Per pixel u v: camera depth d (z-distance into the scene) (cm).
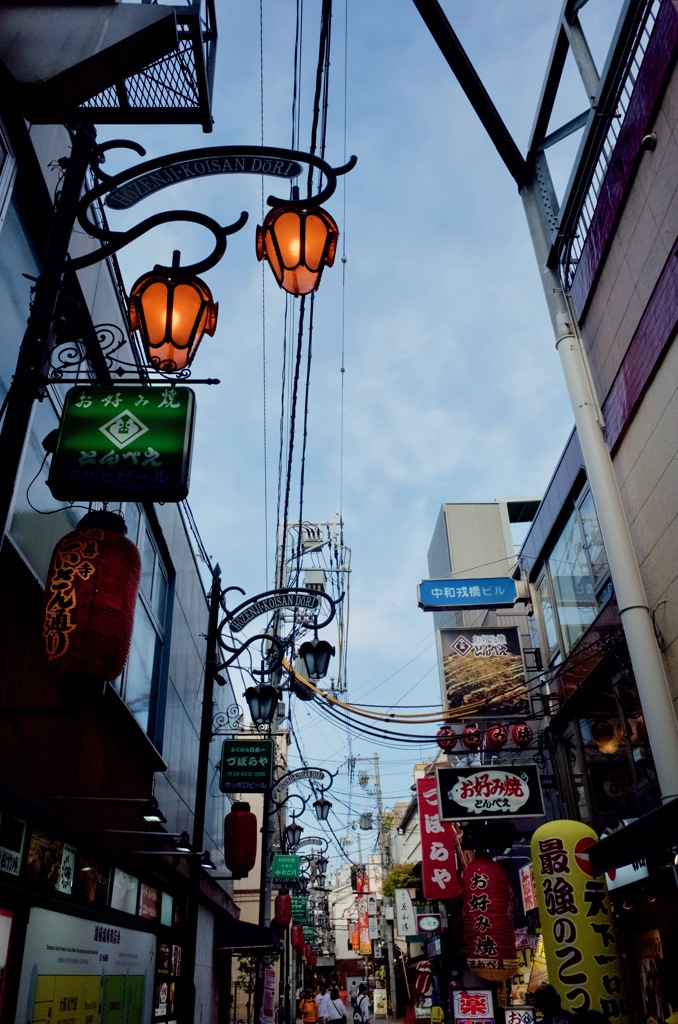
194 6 521
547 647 1653
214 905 1773
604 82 984
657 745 837
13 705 620
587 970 876
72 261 443
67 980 732
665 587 904
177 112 553
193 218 482
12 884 602
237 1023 2369
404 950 4197
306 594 1210
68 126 512
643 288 922
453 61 1114
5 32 521
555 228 1194
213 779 1930
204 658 1861
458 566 2530
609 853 809
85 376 860
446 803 1332
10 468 367
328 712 1508
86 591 429
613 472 1003
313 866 3791
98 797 802
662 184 861
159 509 1277
